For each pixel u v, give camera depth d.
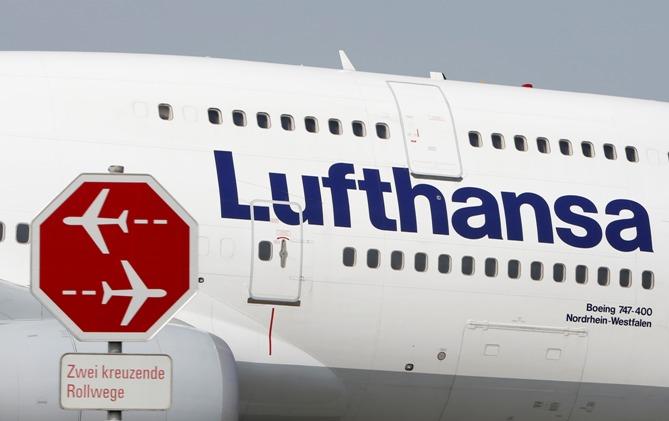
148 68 52.28
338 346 52.22
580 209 56.53
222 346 46.53
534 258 55.25
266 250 50.56
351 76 56.31
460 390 55.12
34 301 45.97
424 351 53.69
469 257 54.06
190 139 50.53
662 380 57.88
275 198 50.97
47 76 50.72
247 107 52.12
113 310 24.88
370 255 52.25
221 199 50.19
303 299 51.19
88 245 24.78
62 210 24.69
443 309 53.56
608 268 56.66
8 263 47.53
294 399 52.38
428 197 53.69
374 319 52.44
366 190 52.59
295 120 52.59
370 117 54.16
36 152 48.50
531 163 56.34
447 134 55.19
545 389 56.44
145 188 25.00
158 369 24.77
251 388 51.41
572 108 59.25
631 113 60.34
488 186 55.03
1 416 41.03
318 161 52.16
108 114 50.00
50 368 41.50
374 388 53.66
